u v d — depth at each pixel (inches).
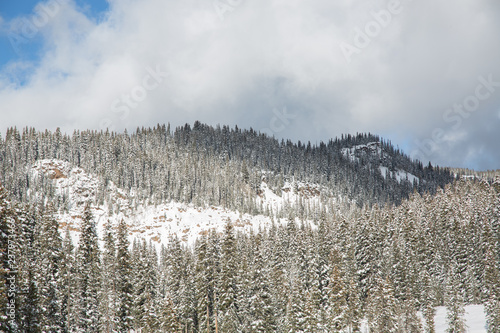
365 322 3053.6
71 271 2210.9
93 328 2202.3
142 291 2657.5
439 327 2967.5
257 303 2439.7
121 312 2251.5
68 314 2076.8
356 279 3243.1
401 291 3329.2
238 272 2497.5
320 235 3668.8
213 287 2485.2
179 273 2834.6
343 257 3368.6
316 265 3031.5
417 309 3371.1
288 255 3656.5
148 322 2488.9
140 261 2770.7
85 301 2203.5
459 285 3543.3
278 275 3053.6
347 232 3656.5
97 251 2340.1
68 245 2320.4
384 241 3762.3
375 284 3240.7
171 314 2367.1
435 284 3459.6
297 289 2541.8
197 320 2699.3
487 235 3823.8
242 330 2432.3
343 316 2532.0
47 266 2022.6
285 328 2593.5
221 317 2399.1
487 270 3344.0
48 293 1948.8
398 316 2746.1
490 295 3065.9
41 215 2268.7
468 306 3380.9
